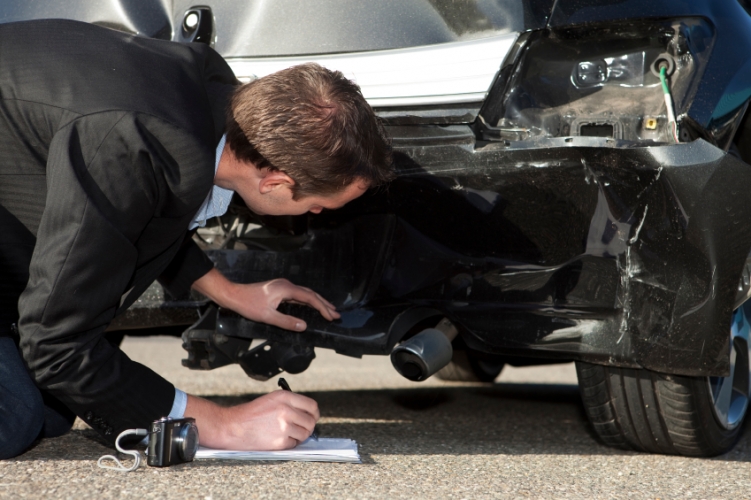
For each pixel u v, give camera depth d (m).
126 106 1.71
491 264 2.26
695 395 2.31
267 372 2.41
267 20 2.32
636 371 2.34
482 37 2.15
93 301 1.76
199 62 1.93
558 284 2.18
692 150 1.95
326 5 2.28
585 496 1.89
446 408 3.42
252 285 2.34
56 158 1.70
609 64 2.11
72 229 1.69
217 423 2.01
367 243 2.38
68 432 2.39
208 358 2.39
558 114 2.13
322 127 1.82
